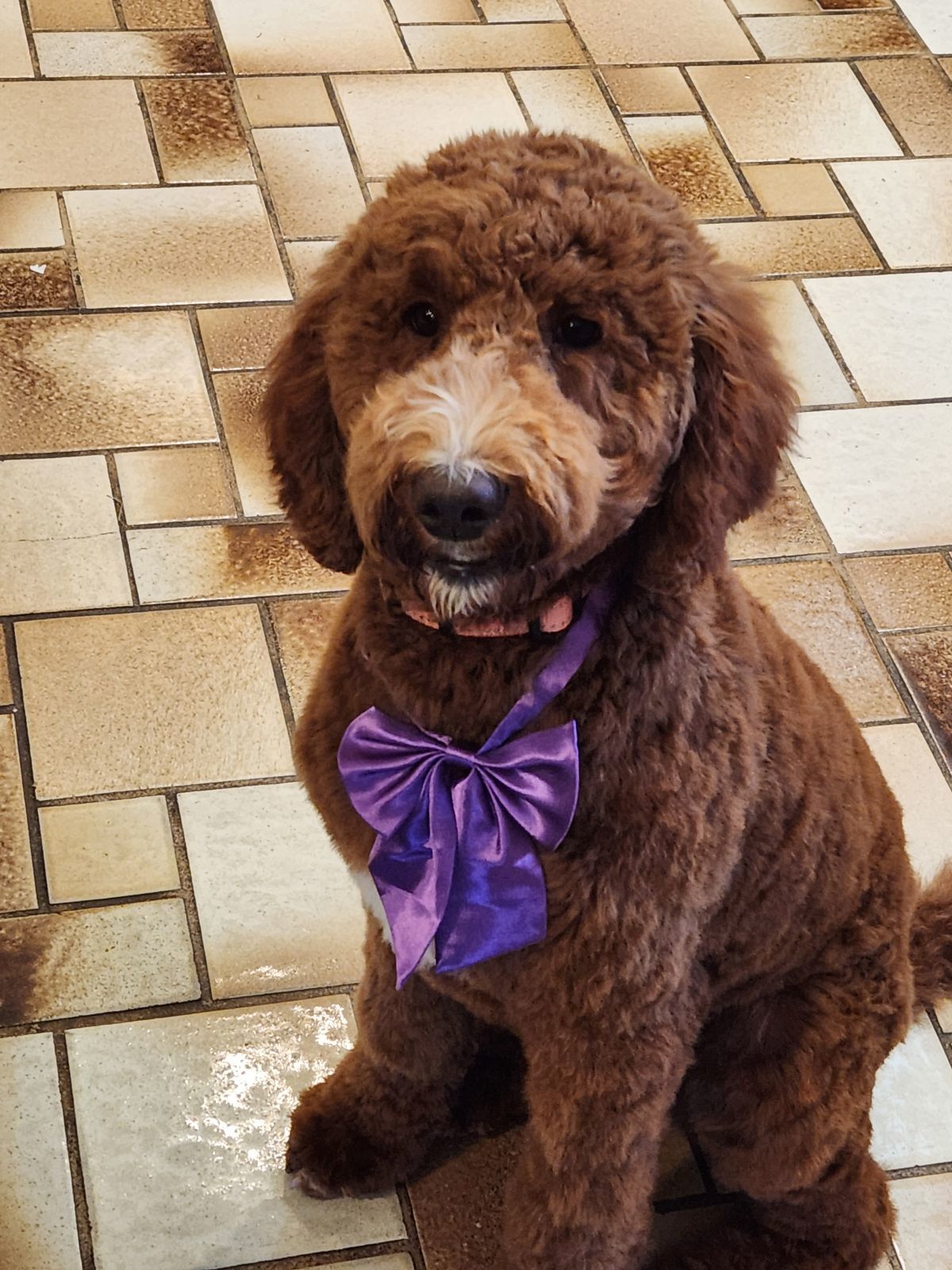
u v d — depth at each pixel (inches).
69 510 61.7
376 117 78.2
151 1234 46.8
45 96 76.6
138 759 55.9
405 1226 47.8
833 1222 46.9
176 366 66.6
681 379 36.0
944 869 51.4
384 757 38.7
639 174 36.7
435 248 34.9
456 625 37.1
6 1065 49.1
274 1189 48.0
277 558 61.4
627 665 37.8
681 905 39.2
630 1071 40.4
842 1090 44.4
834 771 43.3
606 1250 43.3
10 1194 47.0
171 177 73.7
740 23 87.6
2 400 64.6
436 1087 47.7
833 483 67.1
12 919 51.8
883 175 79.7
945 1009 53.6
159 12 82.1
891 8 90.1
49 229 70.7
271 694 58.0
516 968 40.0
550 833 37.7
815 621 62.7
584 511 34.5
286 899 53.2
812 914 43.5
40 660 57.7
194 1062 49.8
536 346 34.9
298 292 69.8
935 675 61.8
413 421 33.7
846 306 73.4
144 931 52.1
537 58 83.1
